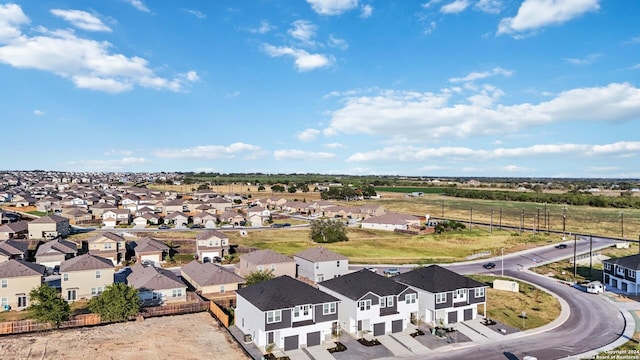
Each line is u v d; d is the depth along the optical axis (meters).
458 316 57.81
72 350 46.41
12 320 57.50
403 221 147.12
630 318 59.06
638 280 70.00
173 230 135.62
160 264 92.62
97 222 146.12
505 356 46.81
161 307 58.59
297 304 49.44
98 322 54.75
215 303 60.78
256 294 52.12
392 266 91.38
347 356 47.03
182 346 48.12
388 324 54.12
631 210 193.38
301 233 133.75
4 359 43.81
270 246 110.31
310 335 50.22
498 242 117.62
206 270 73.19
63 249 88.81
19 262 66.00
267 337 48.53
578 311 62.12
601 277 82.69
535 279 81.19
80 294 67.12
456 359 46.09
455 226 136.75
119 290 56.41
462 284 58.81
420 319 57.97
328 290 58.09
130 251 100.94
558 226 150.62
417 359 46.25
